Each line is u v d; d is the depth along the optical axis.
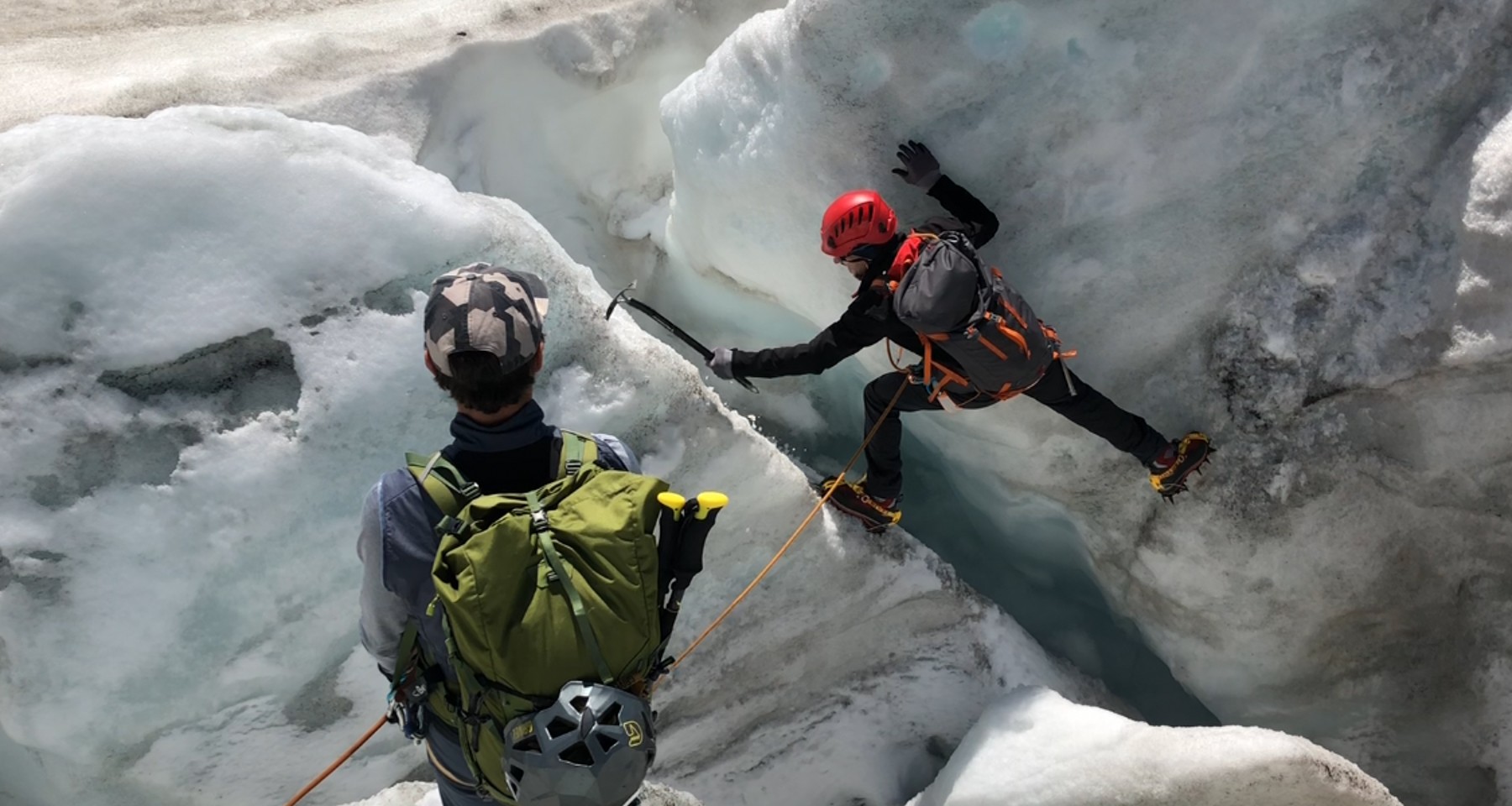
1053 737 3.33
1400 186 3.36
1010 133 3.30
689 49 4.57
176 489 2.54
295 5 4.60
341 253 2.72
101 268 2.51
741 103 3.55
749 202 3.63
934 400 3.38
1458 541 3.62
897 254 3.10
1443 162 3.33
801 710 3.68
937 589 3.75
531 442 1.76
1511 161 3.19
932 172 3.27
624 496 1.74
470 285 1.69
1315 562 3.60
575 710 1.65
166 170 2.59
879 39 3.21
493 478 1.75
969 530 4.46
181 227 2.59
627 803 2.00
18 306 2.44
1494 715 3.69
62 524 2.46
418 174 2.94
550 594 1.67
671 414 3.10
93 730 2.59
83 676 2.52
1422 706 3.78
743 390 4.34
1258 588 3.66
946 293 3.00
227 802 2.86
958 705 3.79
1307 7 3.17
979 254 3.45
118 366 2.51
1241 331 3.49
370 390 2.72
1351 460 3.49
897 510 3.68
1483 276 3.25
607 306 3.21
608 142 4.50
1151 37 3.18
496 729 1.72
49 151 2.54
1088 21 3.16
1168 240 3.41
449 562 1.67
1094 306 3.50
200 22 4.48
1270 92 3.26
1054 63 3.22
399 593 1.74
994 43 3.21
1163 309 3.51
